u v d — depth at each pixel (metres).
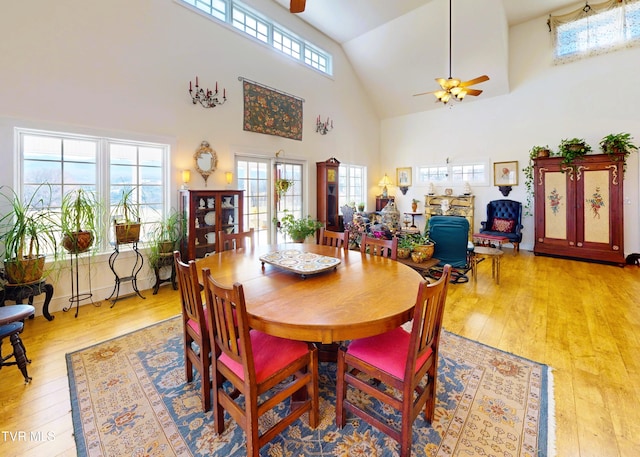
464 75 5.95
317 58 6.13
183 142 3.93
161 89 3.69
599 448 1.42
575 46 5.43
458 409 1.68
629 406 1.70
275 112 5.12
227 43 4.37
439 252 3.86
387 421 1.60
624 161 4.87
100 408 1.68
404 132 7.74
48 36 2.87
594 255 5.07
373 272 1.98
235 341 1.31
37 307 2.92
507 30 5.82
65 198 2.98
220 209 4.11
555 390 1.83
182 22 3.86
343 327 1.25
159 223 3.78
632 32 4.95
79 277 3.19
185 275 1.66
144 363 2.12
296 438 1.49
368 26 5.65
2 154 2.69
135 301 3.32
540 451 1.40
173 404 1.72
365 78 6.99
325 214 5.93
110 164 3.41
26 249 2.79
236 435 1.51
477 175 6.73
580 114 5.45
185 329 1.85
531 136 5.98
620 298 3.38
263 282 1.77
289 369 1.42
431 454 1.39
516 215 6.07
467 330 2.63
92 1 3.12
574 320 2.82
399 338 1.59
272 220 5.29
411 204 7.72
